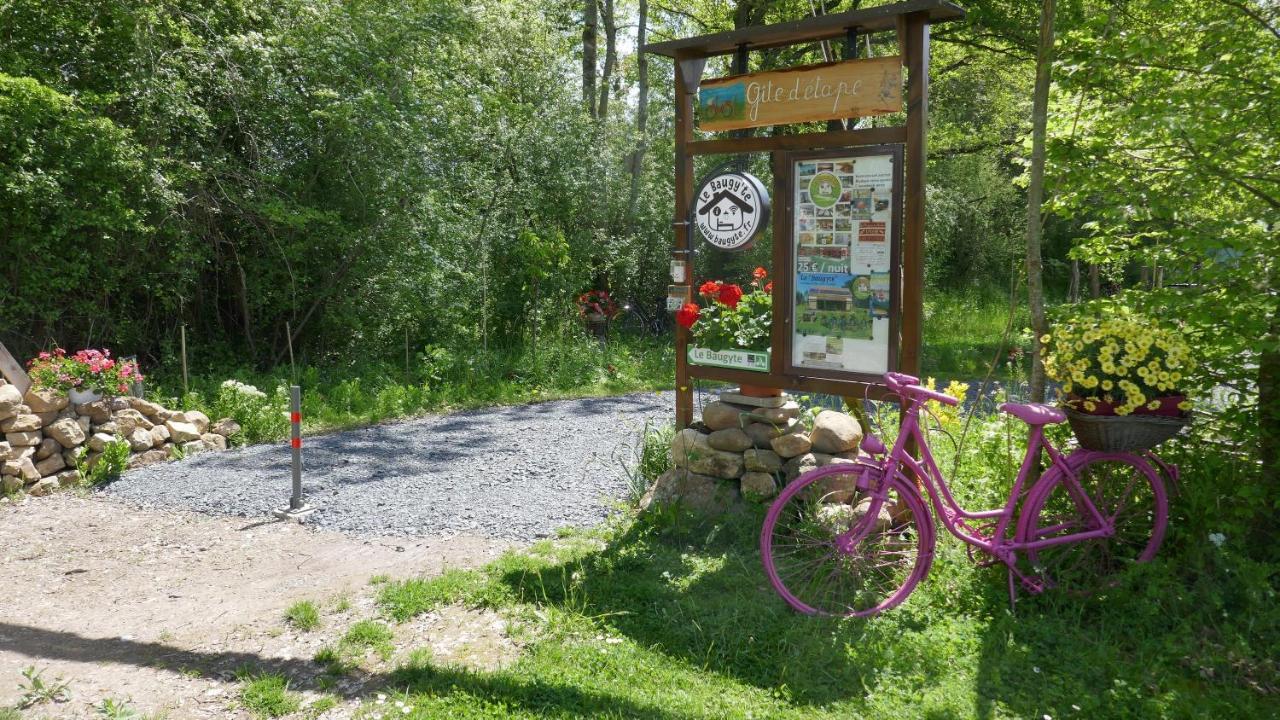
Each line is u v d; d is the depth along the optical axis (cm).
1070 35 507
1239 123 447
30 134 916
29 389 736
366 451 862
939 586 441
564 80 1697
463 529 599
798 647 393
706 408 593
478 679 372
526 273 1480
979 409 734
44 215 960
